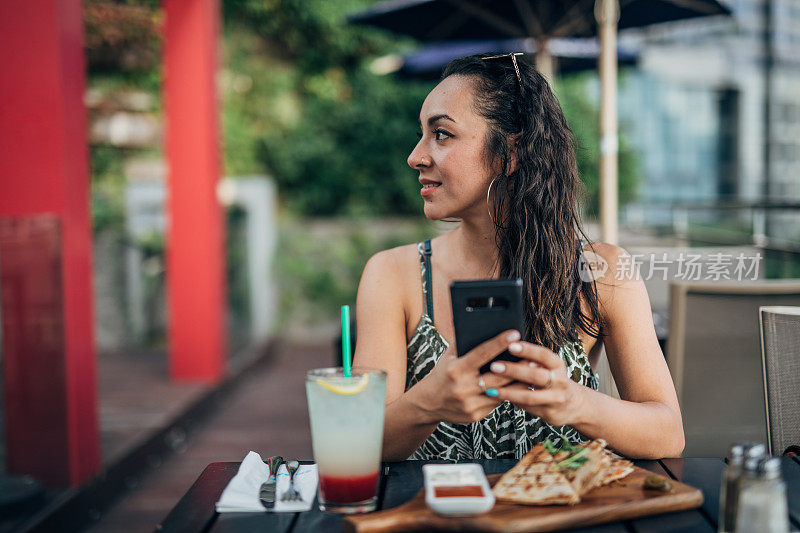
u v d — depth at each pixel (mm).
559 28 4238
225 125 8047
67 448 2801
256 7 8156
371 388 925
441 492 884
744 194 9336
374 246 7578
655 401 1265
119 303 6547
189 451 3873
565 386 975
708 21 4215
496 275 1330
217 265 5129
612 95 3486
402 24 4508
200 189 5020
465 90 1241
